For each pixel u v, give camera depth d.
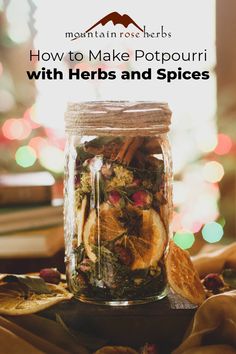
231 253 0.69
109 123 0.57
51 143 1.73
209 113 1.76
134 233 0.58
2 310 0.57
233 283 0.65
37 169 1.72
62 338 0.58
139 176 0.57
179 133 1.75
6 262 0.95
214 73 1.74
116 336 0.58
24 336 0.56
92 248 0.58
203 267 0.68
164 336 0.58
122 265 0.58
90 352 0.58
